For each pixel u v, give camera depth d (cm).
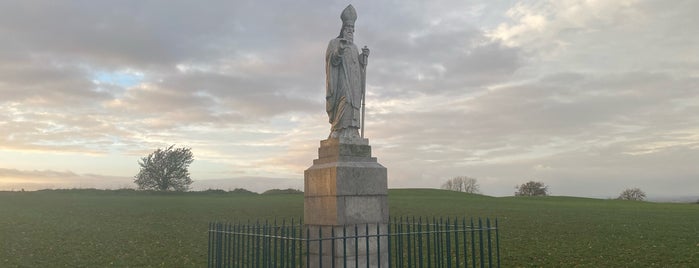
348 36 1297
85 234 2611
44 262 1919
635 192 9619
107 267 1859
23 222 2945
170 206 4141
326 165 1188
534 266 1895
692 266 1859
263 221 3288
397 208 4109
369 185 1189
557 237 2616
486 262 1966
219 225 1225
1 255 2006
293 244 966
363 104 1288
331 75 1264
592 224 3156
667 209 4584
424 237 2450
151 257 2070
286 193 6756
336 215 1122
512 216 3594
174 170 7731
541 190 9969
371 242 1175
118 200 4684
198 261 2008
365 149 1227
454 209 4069
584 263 1941
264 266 1049
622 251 2186
